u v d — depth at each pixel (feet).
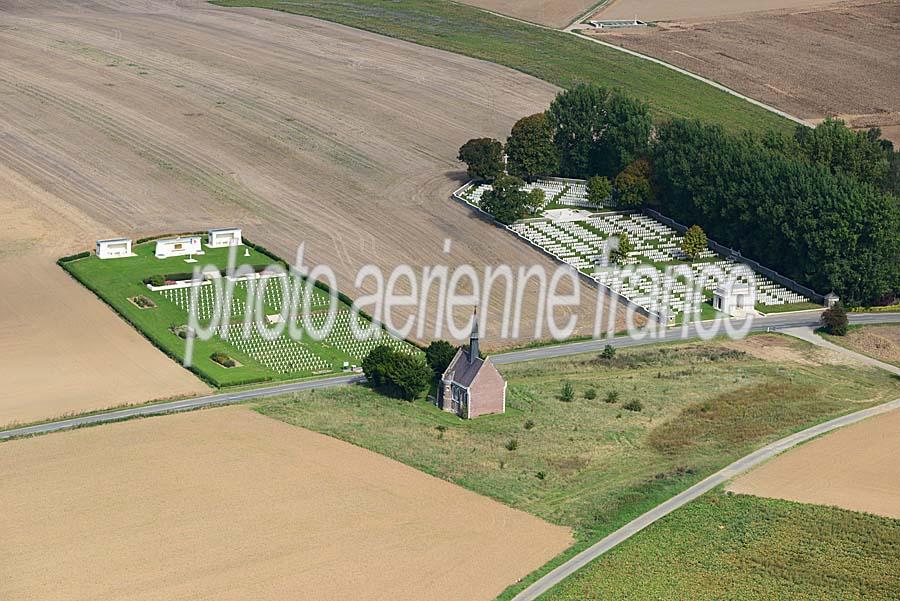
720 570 442.09
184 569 432.66
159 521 465.88
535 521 477.36
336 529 463.42
